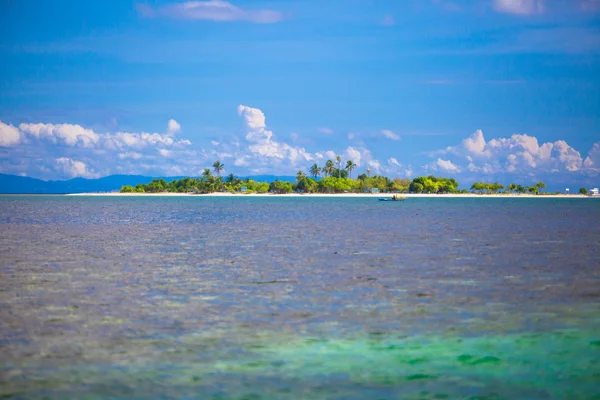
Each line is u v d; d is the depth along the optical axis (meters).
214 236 76.81
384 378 20.67
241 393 19.30
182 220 116.31
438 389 19.70
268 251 58.06
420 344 24.56
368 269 45.12
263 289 36.50
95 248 61.06
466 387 19.91
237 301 32.81
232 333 26.12
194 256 53.84
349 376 20.86
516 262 49.22
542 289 36.56
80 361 22.30
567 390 19.67
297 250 58.97
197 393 19.28
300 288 36.88
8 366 21.72
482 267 46.12
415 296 34.28
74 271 44.19
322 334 26.02
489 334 26.06
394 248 60.69
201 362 22.23
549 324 27.81
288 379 20.53
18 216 133.50
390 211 163.75
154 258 52.34
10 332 26.20
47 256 53.81
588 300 33.16
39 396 19.02
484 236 76.00
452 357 22.92
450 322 28.11
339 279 40.34
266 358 22.72
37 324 27.62
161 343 24.59
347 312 30.11
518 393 19.42
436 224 102.44
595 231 84.81
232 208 187.38
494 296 34.22
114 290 36.16
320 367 21.75
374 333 26.17
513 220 115.50
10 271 44.16
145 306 31.52
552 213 151.75
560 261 49.84
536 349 23.94
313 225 99.88
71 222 109.75
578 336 25.83
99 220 116.62
